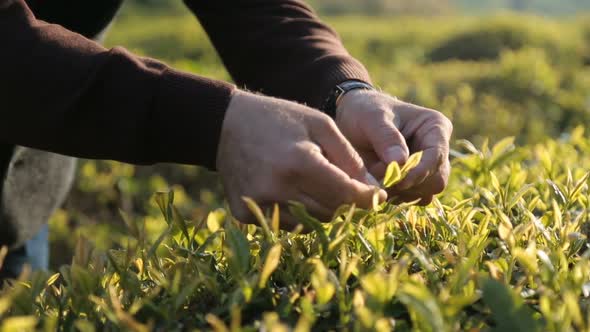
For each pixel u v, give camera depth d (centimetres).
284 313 59
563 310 55
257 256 65
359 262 64
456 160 94
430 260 65
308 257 68
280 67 102
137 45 856
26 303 62
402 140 81
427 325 54
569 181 81
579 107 358
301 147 69
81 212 257
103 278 68
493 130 325
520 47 679
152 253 68
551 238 71
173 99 72
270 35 104
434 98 374
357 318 58
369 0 2123
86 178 258
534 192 88
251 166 71
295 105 73
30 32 74
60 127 74
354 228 69
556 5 4188
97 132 73
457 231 72
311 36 102
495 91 387
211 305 64
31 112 74
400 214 77
